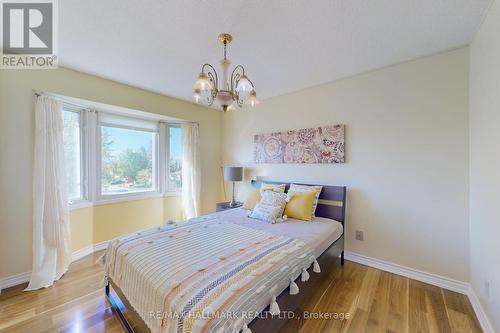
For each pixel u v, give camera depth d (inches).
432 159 86.1
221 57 87.7
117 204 128.2
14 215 84.8
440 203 84.7
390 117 95.4
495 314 56.8
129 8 60.1
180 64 94.0
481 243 67.2
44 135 88.8
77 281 88.4
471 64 76.0
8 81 82.9
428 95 86.7
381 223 98.1
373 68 97.4
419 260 89.1
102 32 71.2
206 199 161.2
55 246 90.2
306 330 62.6
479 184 69.0
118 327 63.5
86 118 117.2
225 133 167.3
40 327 63.3
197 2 57.8
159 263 55.3
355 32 70.9
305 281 65.2
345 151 108.0
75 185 113.3
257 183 142.3
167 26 68.1
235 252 61.6
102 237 121.9
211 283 46.4
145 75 105.7
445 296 78.1
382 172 97.7
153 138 148.9
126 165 135.6
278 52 83.6
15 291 80.7
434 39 74.9
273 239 72.6
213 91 68.7
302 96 123.5
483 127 65.1
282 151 131.0
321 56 86.7
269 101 138.9
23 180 86.7
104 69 98.8
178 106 142.9
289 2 57.6
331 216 107.5
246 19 64.6
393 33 71.4
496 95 56.2
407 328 63.3
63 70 96.0
